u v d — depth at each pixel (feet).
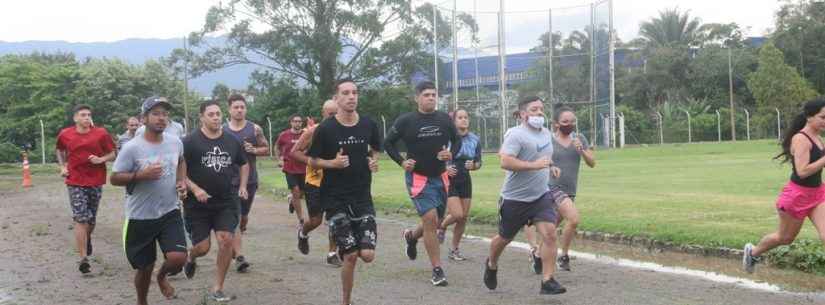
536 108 22.90
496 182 65.57
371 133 21.56
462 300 22.77
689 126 146.51
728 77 195.62
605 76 127.03
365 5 147.54
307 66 150.92
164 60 156.87
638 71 202.69
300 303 22.90
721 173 65.62
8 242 37.14
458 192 29.30
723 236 30.04
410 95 152.15
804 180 22.11
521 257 30.14
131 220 20.72
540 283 25.03
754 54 201.67
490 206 44.11
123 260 31.42
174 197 21.06
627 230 33.12
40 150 148.46
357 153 21.16
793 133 22.53
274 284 25.77
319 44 143.74
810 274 25.04
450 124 25.80
